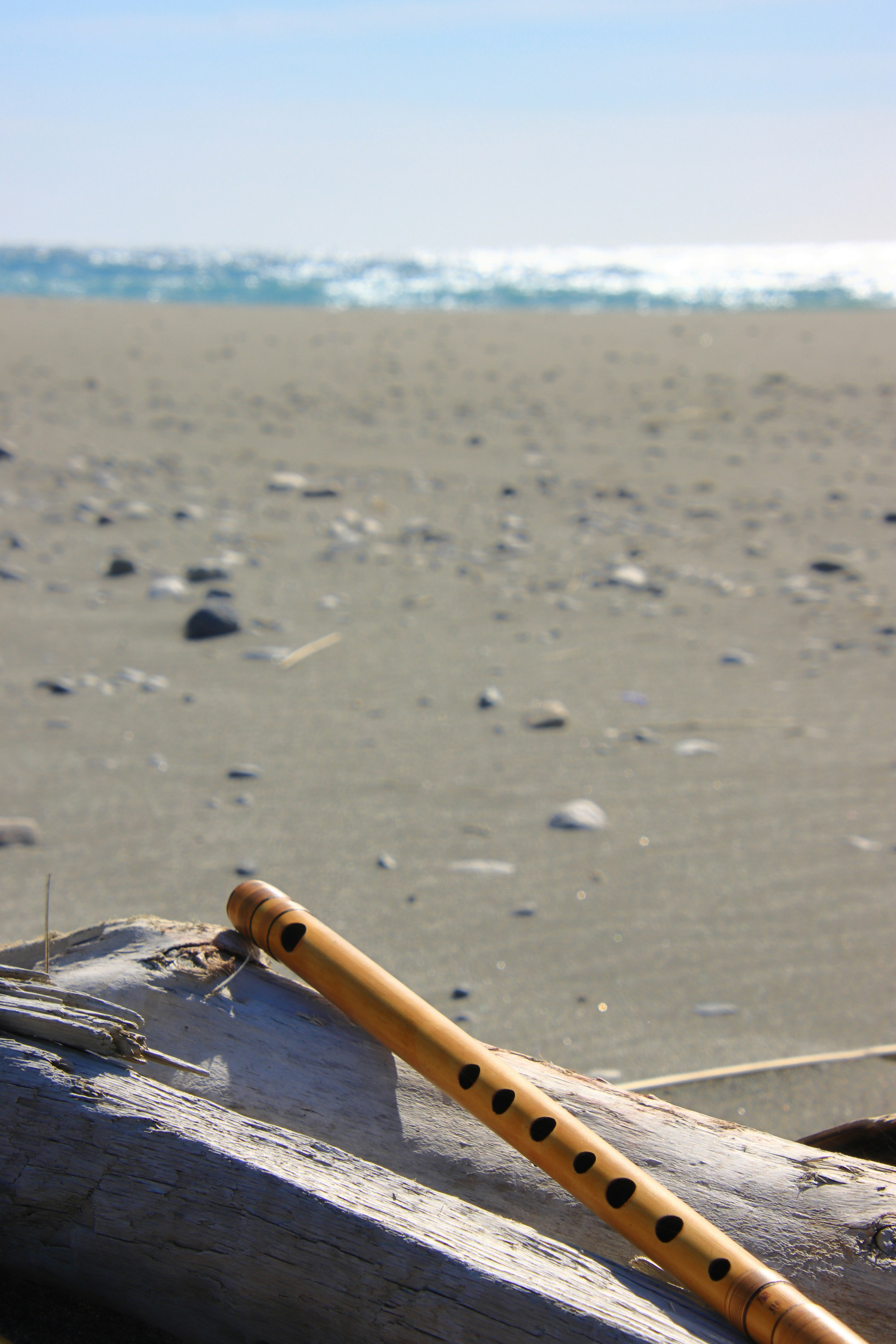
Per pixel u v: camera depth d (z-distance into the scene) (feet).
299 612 23.93
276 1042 6.23
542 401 49.90
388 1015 6.11
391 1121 6.07
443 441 42.37
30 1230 5.41
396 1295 5.05
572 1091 6.33
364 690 19.51
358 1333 5.13
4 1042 5.55
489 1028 9.96
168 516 31.22
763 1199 5.80
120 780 15.46
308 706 18.65
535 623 23.72
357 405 48.16
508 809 14.88
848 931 11.89
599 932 11.78
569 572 27.50
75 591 24.70
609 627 23.52
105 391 48.26
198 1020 6.25
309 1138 5.73
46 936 6.54
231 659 20.99
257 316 78.18
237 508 32.65
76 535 28.99
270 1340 5.33
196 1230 5.21
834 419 46.32
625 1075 9.33
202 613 22.24
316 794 15.19
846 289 123.85
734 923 12.01
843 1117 8.84
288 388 51.19
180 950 6.55
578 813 14.46
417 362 58.65
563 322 78.64
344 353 60.80
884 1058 9.71
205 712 18.25
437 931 11.68
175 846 13.43
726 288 127.34
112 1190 5.26
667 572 27.76
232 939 6.74
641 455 40.86
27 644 21.24
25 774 15.51
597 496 35.29
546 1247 5.34
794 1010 10.40
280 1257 5.14
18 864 12.80
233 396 48.98
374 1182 5.41
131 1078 5.56
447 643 22.25
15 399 45.16
